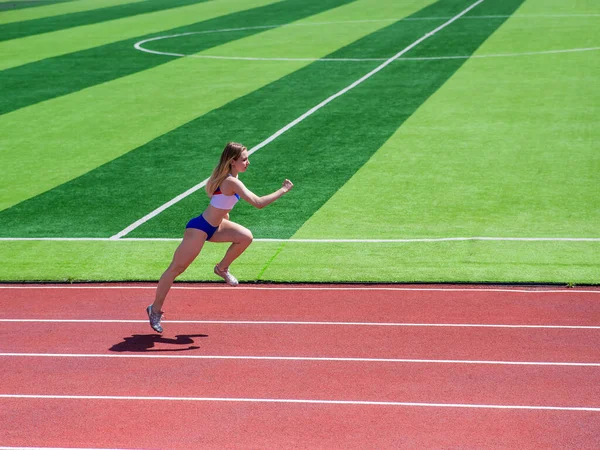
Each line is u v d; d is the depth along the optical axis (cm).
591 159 1501
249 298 932
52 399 699
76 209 1317
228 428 643
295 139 1709
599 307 876
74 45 3112
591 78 2180
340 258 1059
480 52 2644
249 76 2395
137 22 3806
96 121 1938
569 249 1068
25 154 1684
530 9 3656
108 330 851
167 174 1498
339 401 682
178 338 824
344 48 2817
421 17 3559
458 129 1748
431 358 760
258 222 1220
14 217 1288
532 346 781
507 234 1138
